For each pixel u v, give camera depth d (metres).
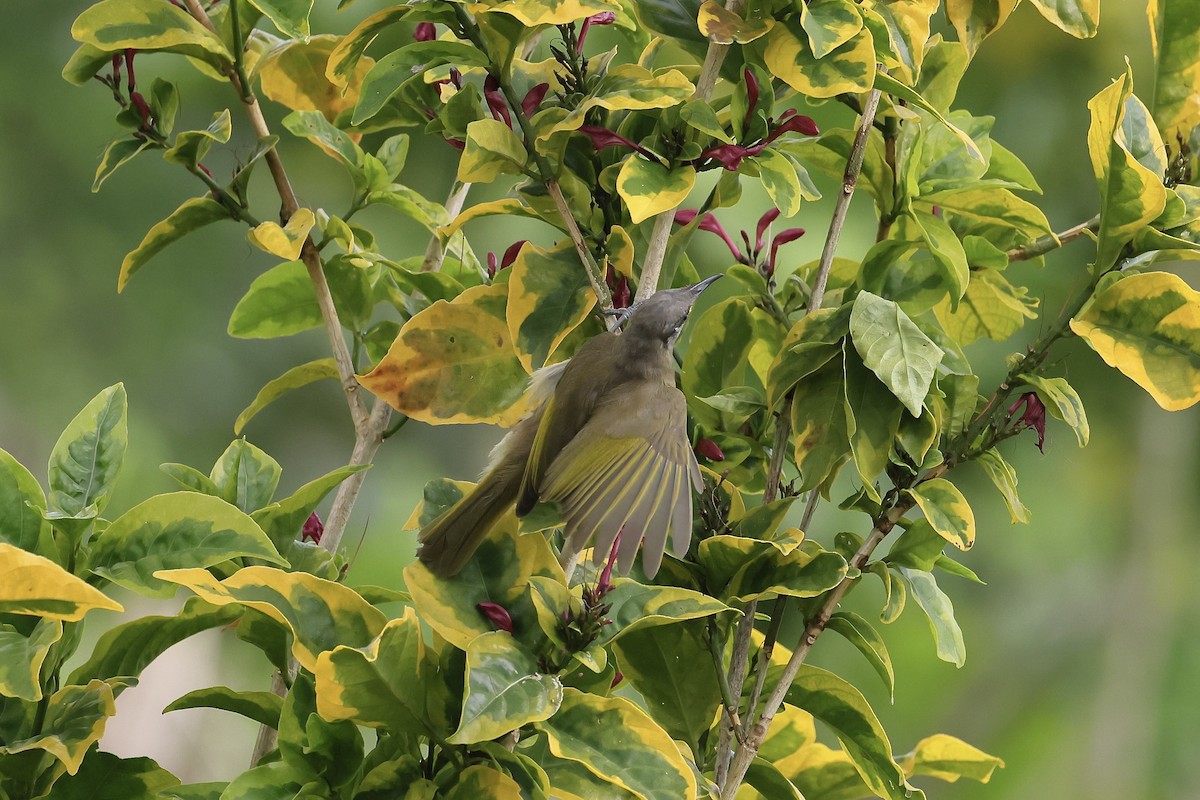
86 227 13.95
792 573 5.77
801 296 6.45
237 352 14.24
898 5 5.98
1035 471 13.57
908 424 5.75
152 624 5.65
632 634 6.03
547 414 5.66
